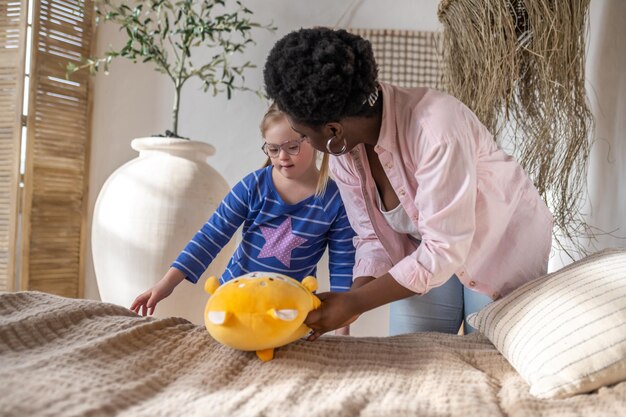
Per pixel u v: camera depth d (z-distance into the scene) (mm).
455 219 1054
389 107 1140
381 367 1051
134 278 2248
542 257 1386
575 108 1755
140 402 838
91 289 3102
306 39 1024
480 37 1905
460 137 1062
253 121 3082
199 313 2307
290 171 1660
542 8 1764
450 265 1068
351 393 893
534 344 1021
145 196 2258
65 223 2949
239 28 2648
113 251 2268
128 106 3123
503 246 1336
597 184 1886
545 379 943
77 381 850
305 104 1018
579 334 967
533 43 1802
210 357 1059
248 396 878
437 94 1146
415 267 1073
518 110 1927
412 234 1453
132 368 958
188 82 3107
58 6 2893
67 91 2934
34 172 2789
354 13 3037
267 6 3086
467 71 1957
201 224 2303
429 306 1601
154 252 2230
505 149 2264
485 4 1856
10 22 2775
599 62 1908
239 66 3092
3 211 2752
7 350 985
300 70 997
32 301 1208
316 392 916
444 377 998
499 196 1245
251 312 1005
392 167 1208
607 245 1807
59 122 2900
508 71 1842
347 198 1492
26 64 2832
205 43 3092
